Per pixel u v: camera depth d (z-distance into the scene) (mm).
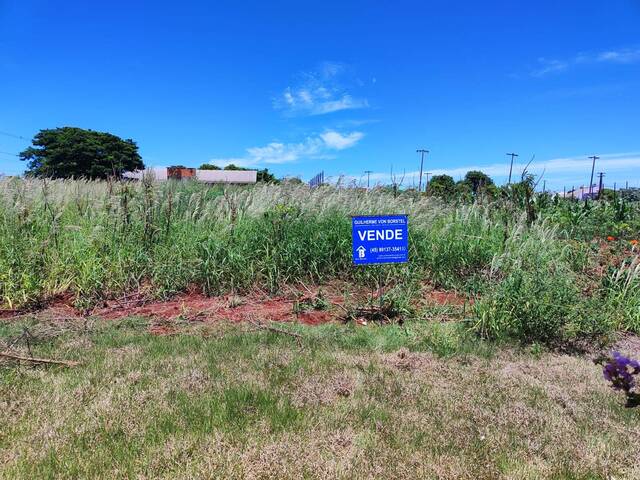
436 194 12336
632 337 6062
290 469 2910
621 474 3016
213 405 3705
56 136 46156
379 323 6320
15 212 8094
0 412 3545
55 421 3428
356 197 10219
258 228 8430
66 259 7379
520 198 10797
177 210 9125
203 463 2955
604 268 7969
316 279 7914
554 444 3346
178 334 5617
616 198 11961
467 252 8258
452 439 3367
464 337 5629
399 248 6438
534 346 5332
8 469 2855
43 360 4449
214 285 7480
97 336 5430
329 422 3543
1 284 6754
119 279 7309
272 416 3574
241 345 5215
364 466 2992
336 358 4863
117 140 50000
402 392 4109
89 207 9055
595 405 3967
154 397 3838
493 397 4059
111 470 2873
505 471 3006
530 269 6672
